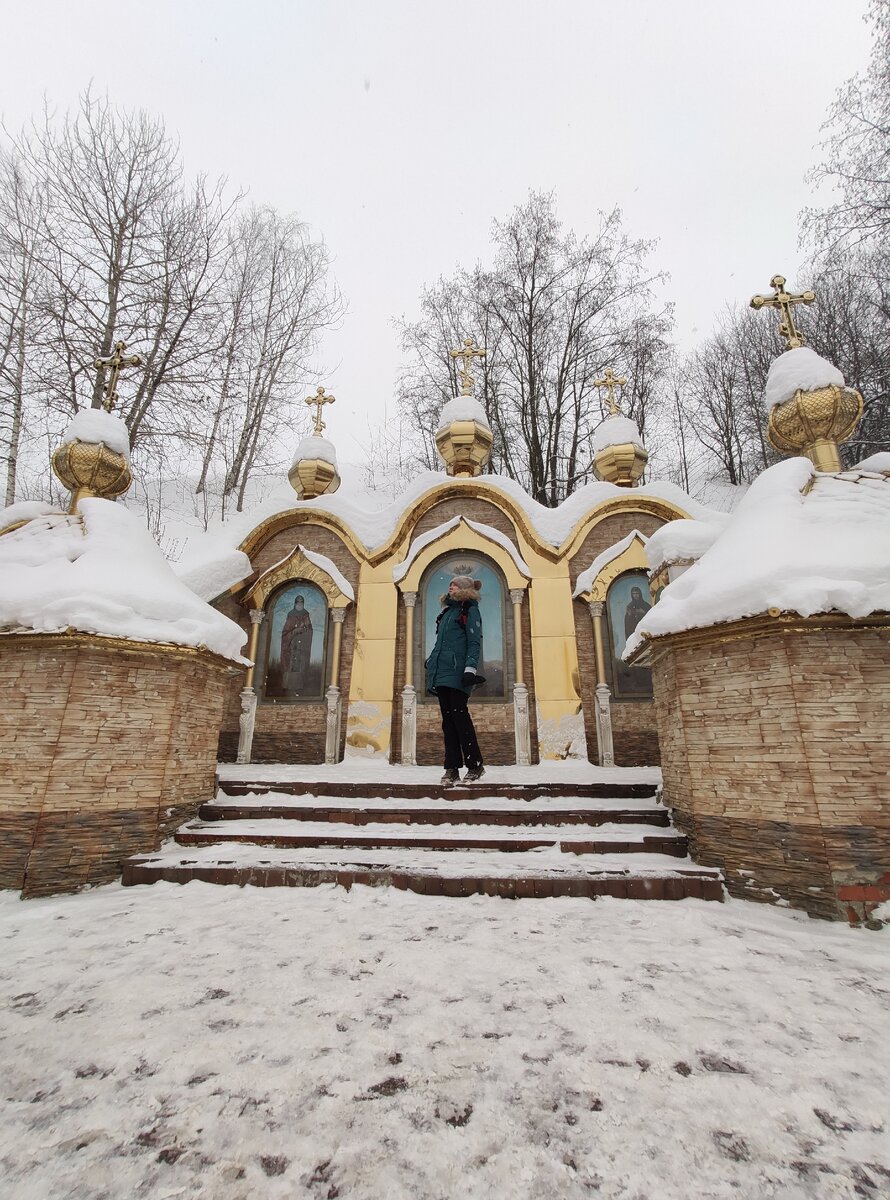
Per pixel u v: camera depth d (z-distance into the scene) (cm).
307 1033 221
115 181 1734
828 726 404
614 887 398
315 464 1187
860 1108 177
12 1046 213
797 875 392
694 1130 166
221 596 1075
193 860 455
